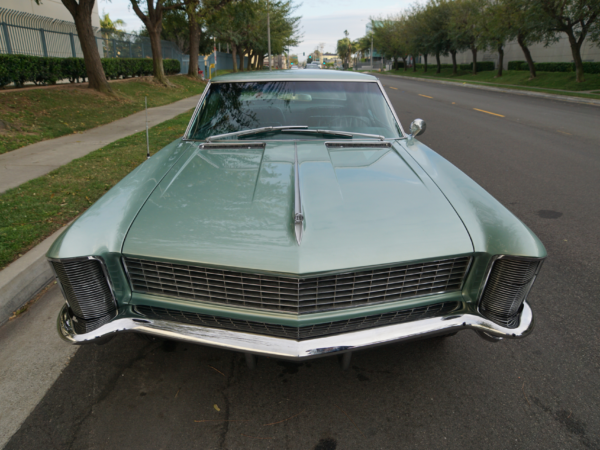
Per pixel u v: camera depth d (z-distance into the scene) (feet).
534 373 7.34
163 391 7.04
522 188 17.72
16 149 24.84
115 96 45.75
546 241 12.50
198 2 58.49
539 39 74.59
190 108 44.70
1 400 6.86
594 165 21.67
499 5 87.76
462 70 145.38
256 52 168.35
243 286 5.96
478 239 6.15
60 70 50.83
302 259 5.68
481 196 6.98
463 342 8.24
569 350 7.89
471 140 28.76
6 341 8.39
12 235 11.73
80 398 6.90
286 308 5.98
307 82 10.52
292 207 6.44
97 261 5.98
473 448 5.92
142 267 6.22
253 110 10.07
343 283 5.90
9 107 32.96
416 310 6.33
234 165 7.91
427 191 7.00
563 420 6.36
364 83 10.73
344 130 9.84
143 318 6.19
